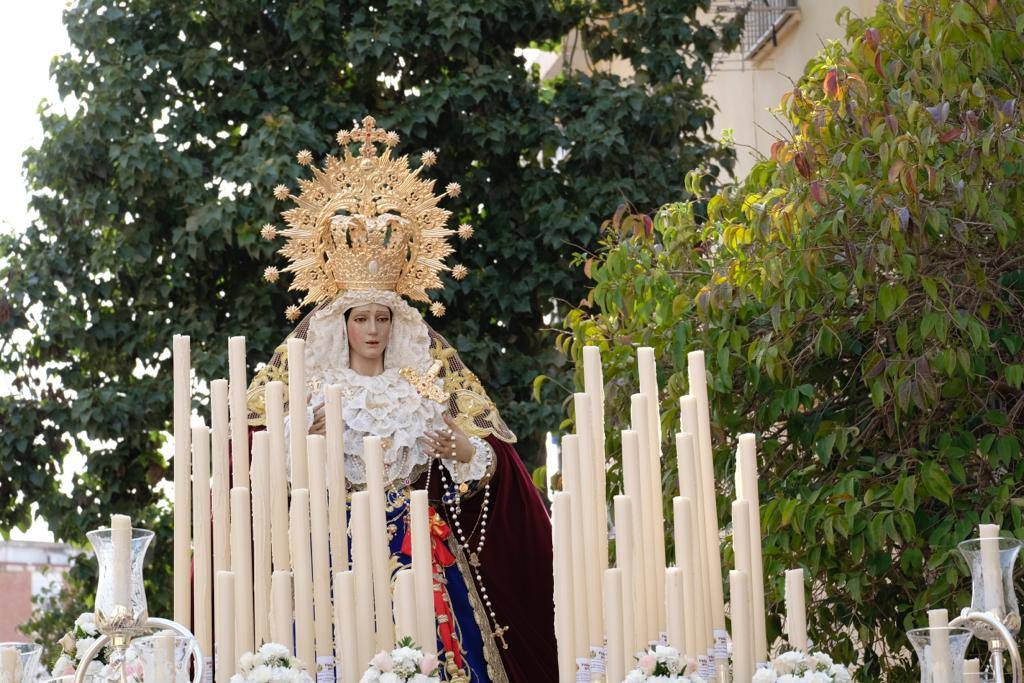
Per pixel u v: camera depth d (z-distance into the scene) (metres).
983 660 6.04
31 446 11.09
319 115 11.10
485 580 5.91
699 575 4.17
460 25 10.93
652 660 3.72
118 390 10.95
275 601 3.94
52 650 13.16
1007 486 5.92
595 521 4.21
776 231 6.04
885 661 6.55
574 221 10.93
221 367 10.52
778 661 3.92
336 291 5.86
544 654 5.95
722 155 11.59
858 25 6.69
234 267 11.21
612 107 11.13
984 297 6.24
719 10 11.79
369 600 3.95
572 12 11.66
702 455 4.41
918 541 6.13
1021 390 6.34
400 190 5.98
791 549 6.12
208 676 4.23
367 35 10.92
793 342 6.38
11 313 11.04
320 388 5.66
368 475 4.09
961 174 5.98
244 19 11.26
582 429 4.20
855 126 6.30
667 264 6.78
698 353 4.47
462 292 11.04
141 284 11.03
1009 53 6.16
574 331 6.96
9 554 19.34
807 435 6.41
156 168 10.73
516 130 11.05
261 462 4.21
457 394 5.92
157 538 11.00
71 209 10.98
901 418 6.36
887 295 5.79
